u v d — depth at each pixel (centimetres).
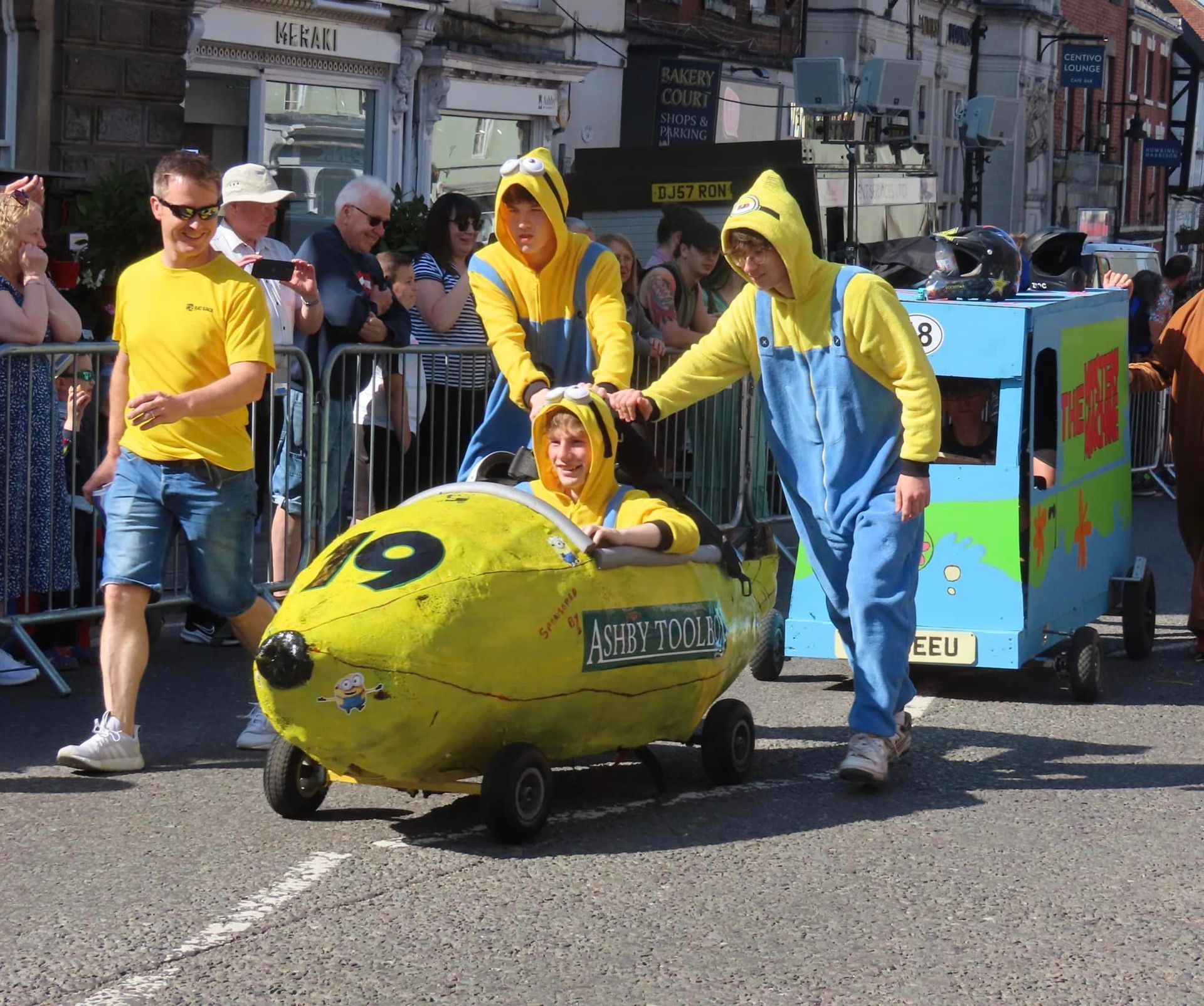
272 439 1041
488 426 829
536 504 692
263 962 547
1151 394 1880
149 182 1463
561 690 662
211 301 759
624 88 2917
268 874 634
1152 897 636
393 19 2264
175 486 763
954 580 952
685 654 716
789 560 1333
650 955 561
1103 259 2477
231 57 2025
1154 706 970
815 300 753
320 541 1062
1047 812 745
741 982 541
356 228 1059
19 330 913
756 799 754
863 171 2033
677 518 718
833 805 746
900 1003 529
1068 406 1009
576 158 1917
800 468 786
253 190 1005
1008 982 549
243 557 783
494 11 2514
